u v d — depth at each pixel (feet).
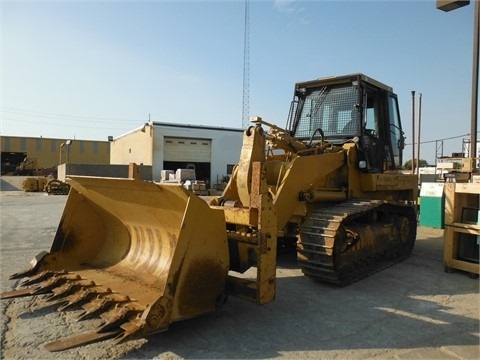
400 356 12.14
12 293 15.15
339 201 22.09
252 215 14.30
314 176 20.26
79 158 189.37
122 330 11.75
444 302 17.13
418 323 14.76
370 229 21.86
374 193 25.20
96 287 14.93
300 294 17.97
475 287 19.39
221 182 104.17
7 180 120.57
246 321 14.66
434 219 27.43
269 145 21.61
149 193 13.74
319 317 15.20
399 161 28.48
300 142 22.93
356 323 14.67
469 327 14.43
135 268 16.51
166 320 11.88
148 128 101.71
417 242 31.65
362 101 23.34
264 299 13.89
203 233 13.09
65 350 11.45
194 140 106.11
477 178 26.11
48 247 27.68
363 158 23.17
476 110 31.35
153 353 12.03
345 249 19.38
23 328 13.58
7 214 47.88
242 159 18.02
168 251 15.72
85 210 18.37
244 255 15.23
